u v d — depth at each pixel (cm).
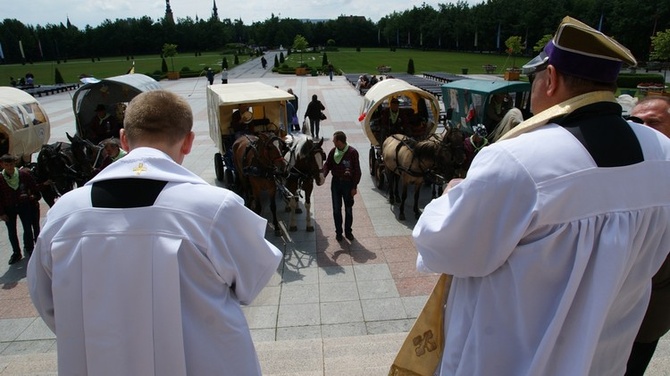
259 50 10131
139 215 153
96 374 151
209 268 157
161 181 160
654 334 220
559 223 133
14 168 788
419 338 191
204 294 158
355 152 826
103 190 158
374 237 879
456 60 7262
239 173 1014
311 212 1022
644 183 139
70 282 153
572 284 132
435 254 155
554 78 150
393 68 5966
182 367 153
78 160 1026
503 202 137
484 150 150
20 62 8900
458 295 167
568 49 143
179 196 158
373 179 1260
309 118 1845
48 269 161
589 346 132
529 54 7656
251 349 171
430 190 1162
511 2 8294
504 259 142
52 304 169
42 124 1458
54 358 485
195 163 1477
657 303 212
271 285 708
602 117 142
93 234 152
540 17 7275
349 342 499
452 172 898
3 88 1477
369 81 3303
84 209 156
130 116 175
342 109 2628
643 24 5597
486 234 141
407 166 921
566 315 136
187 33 11106
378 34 12156
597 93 145
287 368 421
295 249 835
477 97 1349
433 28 10231
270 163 868
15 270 788
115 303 150
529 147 139
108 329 150
